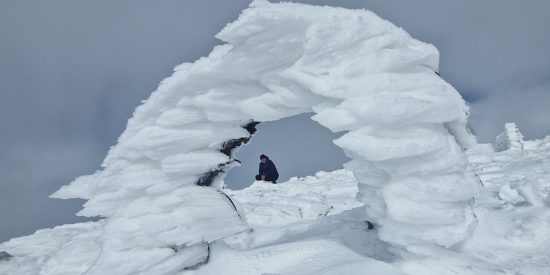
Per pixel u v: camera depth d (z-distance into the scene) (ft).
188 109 11.98
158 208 12.25
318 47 10.21
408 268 10.93
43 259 21.75
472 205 11.61
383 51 10.12
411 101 9.66
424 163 10.23
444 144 10.28
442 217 10.27
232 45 10.78
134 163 12.66
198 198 12.57
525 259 11.23
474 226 11.16
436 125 10.63
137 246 12.26
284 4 10.52
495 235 12.82
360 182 12.76
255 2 10.57
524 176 24.80
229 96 11.75
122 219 12.38
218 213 12.69
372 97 9.90
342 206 23.22
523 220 13.80
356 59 10.12
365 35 10.29
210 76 11.35
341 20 10.10
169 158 12.07
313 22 10.10
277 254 12.79
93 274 12.00
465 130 11.30
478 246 12.09
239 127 12.91
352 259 11.74
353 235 13.70
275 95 11.48
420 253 10.93
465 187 10.41
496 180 24.68
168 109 12.10
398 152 9.92
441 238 10.53
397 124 10.09
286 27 10.34
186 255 12.63
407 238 11.02
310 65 10.53
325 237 14.10
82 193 12.87
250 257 12.85
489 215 14.28
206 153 12.48
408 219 10.30
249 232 16.84
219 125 12.50
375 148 10.03
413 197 10.34
